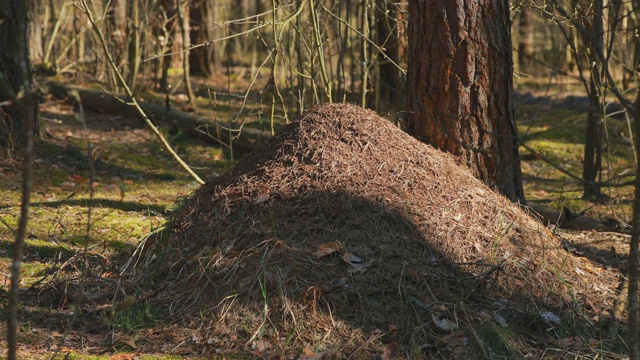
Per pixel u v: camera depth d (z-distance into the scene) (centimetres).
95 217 606
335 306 388
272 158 471
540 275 434
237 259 410
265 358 360
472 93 519
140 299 410
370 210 431
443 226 434
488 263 425
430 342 377
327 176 447
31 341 371
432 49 524
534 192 819
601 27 455
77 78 1204
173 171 829
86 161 811
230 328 380
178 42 1301
